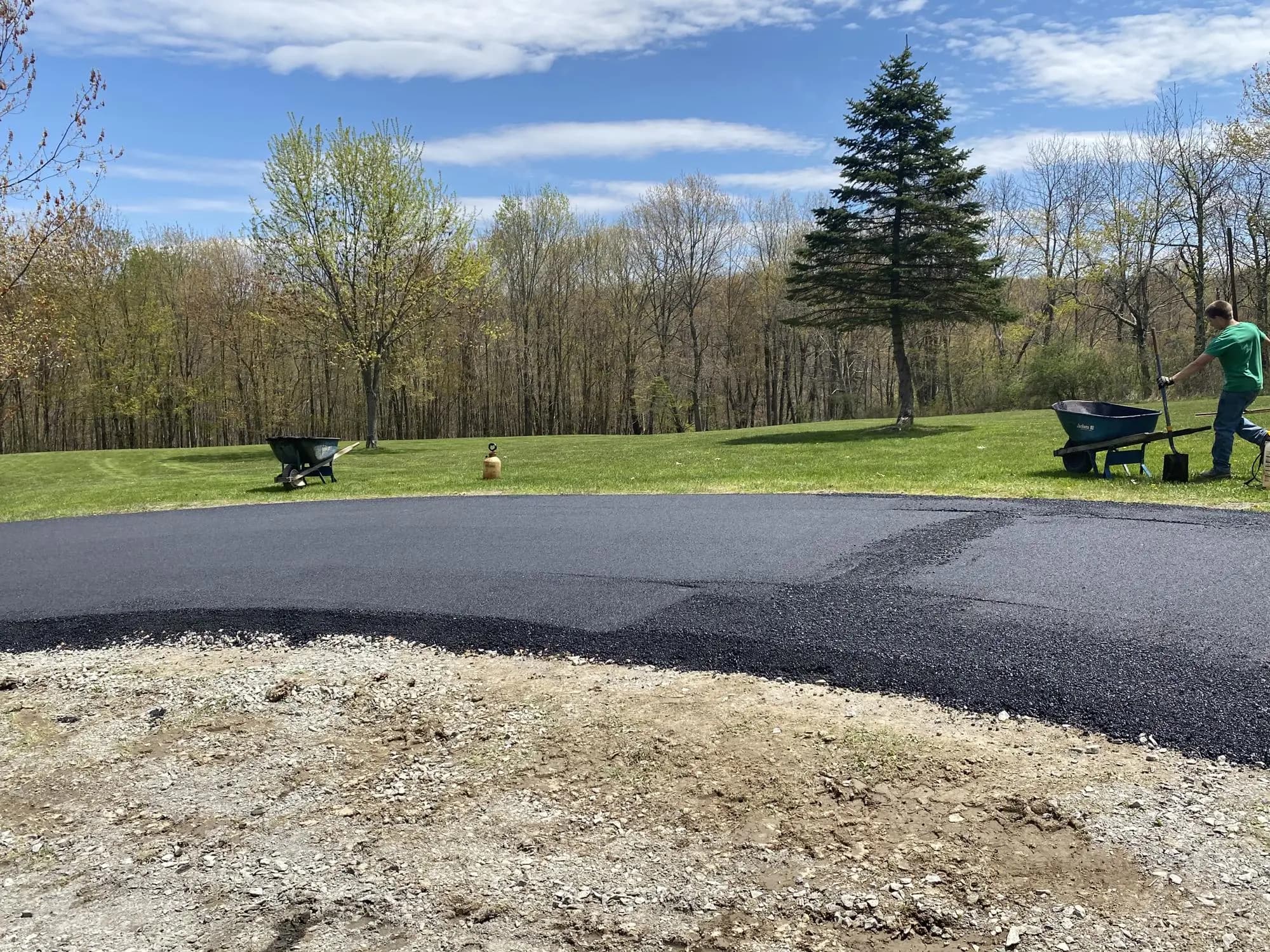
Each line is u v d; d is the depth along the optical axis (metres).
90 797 3.98
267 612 6.38
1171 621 4.93
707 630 5.39
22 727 4.75
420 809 3.70
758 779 3.68
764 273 52.28
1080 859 3.03
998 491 9.82
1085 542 6.93
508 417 55.44
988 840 3.17
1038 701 4.14
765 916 2.89
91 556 8.98
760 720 4.18
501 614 6.00
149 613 6.54
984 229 23.22
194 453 29.11
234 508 12.48
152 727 4.66
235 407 49.06
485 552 8.08
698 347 54.03
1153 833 3.13
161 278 46.47
